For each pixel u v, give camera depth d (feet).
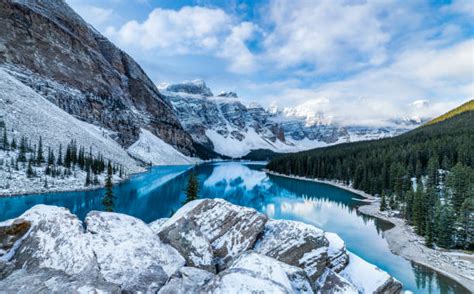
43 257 27.99
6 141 222.28
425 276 89.10
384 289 38.24
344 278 36.91
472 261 99.81
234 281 23.68
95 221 34.09
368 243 120.26
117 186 253.44
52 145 273.13
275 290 22.54
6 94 296.51
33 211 33.65
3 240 30.22
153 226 45.83
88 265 27.09
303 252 36.99
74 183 214.07
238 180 373.81
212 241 38.17
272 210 192.54
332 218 168.14
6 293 22.13
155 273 27.66
